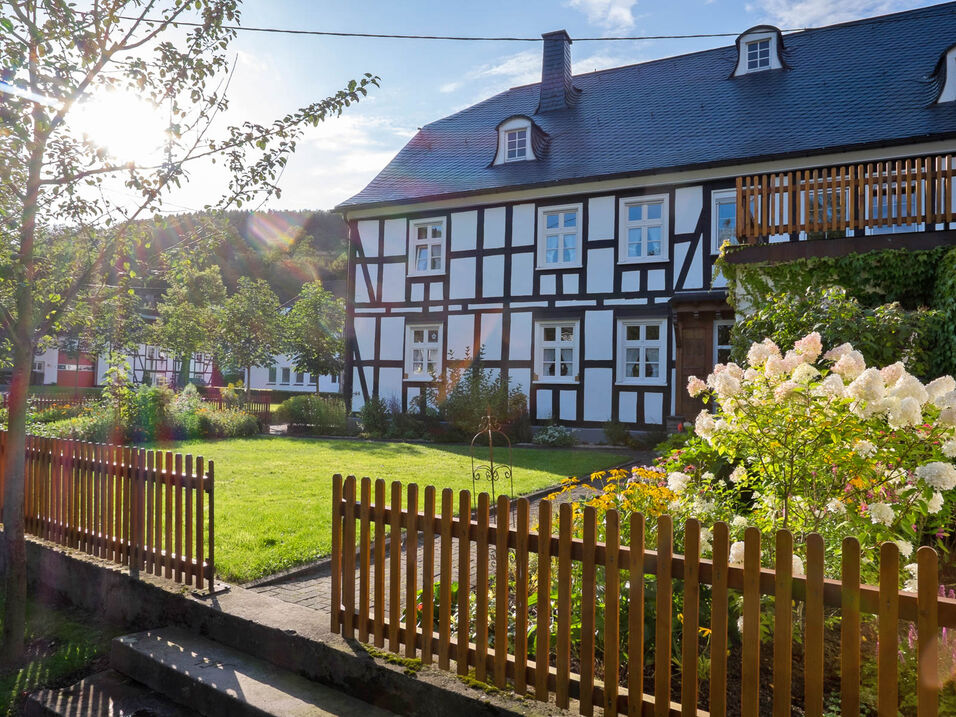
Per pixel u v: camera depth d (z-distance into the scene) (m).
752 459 3.64
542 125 19.11
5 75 3.77
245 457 11.26
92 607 4.64
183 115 4.47
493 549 5.01
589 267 15.85
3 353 4.58
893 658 1.92
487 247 17.12
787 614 2.09
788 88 16.00
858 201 8.03
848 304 6.51
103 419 13.82
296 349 29.83
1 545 5.46
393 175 19.80
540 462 11.02
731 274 8.47
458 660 2.87
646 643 3.01
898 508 3.12
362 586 3.22
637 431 15.17
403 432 16.61
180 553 4.22
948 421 3.15
